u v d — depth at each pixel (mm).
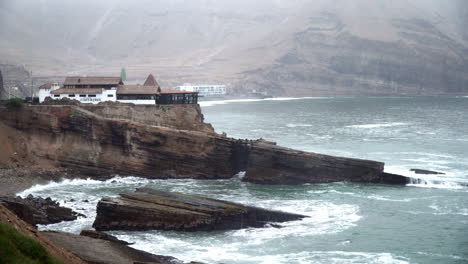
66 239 58812
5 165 100875
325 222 75562
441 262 61375
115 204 71938
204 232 71500
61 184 99500
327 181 101812
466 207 82812
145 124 107812
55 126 107562
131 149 106438
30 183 95688
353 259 62000
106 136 107000
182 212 72125
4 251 36625
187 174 107000
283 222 75250
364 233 70750
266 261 61000
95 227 71875
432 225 74125
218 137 106812
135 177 105875
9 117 108500
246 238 69000
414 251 64625
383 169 101875
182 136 106500
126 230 71938
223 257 62094
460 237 69188
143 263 55062
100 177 104500
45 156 105562
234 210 73438
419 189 95375
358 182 101500
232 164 108438
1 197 73062
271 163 102562
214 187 98688
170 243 66875
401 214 79375
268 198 89625
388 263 60906
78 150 106312
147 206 72750
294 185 100625
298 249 65000
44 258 39500
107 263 53688
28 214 69562
